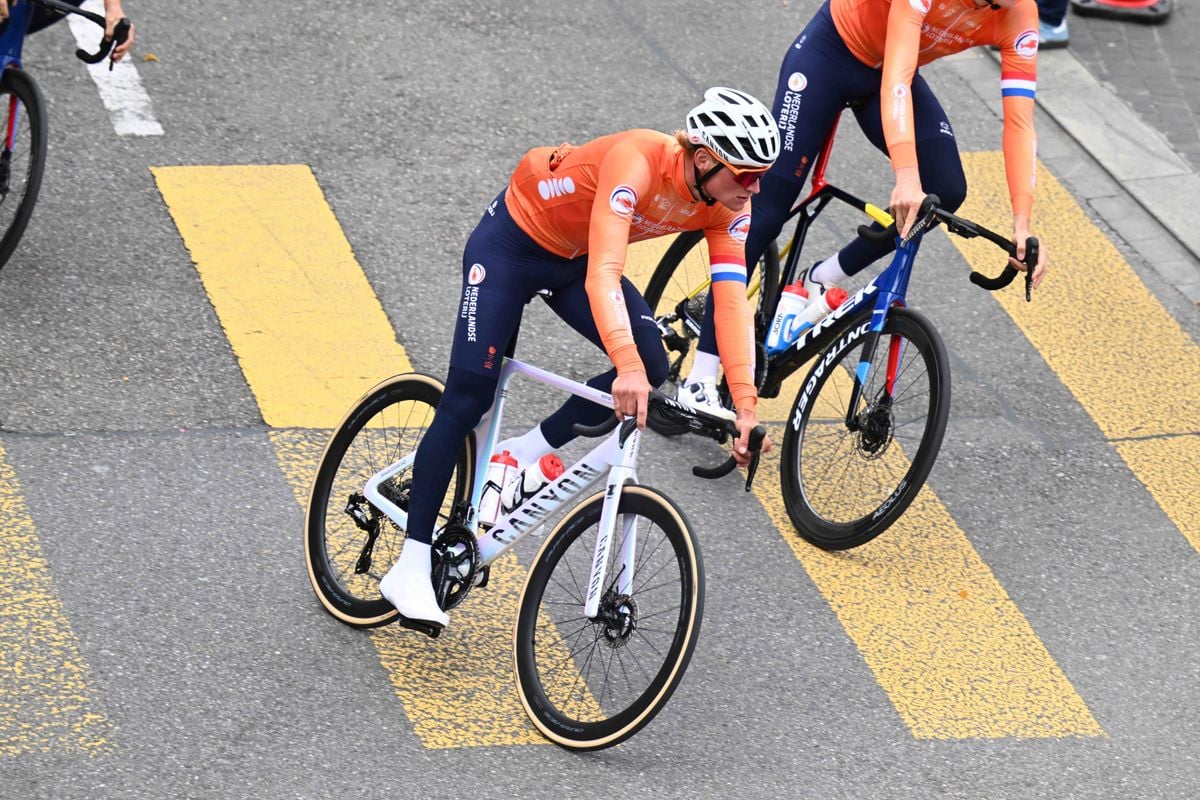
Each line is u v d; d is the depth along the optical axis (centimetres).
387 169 2783
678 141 1634
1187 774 1877
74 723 1677
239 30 3092
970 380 2555
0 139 2369
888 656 1994
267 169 2728
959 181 2170
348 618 1872
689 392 2148
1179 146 3184
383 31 3166
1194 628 2128
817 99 2170
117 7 2323
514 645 1795
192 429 2167
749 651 1961
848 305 2134
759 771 1777
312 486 1983
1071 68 3384
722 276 1695
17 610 1817
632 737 1797
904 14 2019
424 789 1673
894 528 2234
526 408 2322
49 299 2348
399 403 1942
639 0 3406
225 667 1794
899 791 1780
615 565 1733
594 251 1611
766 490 2264
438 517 1919
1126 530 2292
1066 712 1948
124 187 2620
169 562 1936
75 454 2081
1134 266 2877
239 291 2444
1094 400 2552
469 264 1759
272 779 1652
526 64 3133
